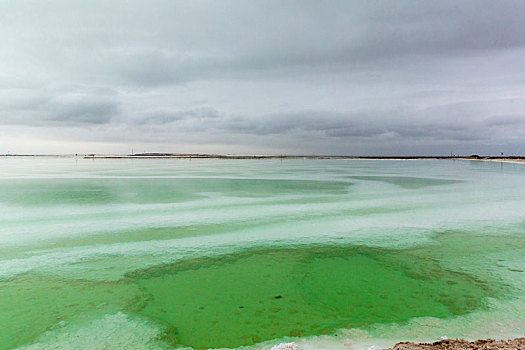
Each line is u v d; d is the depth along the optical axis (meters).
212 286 7.58
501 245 10.44
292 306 6.64
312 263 9.00
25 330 5.81
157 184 27.84
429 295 7.08
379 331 5.70
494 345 4.77
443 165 72.69
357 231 12.05
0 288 7.42
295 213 15.17
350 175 38.88
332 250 10.03
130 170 49.69
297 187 25.56
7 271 8.36
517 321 5.97
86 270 8.47
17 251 9.84
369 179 32.88
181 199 19.30
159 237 11.32
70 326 5.94
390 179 32.84
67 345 5.39
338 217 14.35
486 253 9.71
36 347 5.34
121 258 9.32
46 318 6.20
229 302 6.82
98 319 6.17
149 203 17.89
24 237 11.24
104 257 9.38
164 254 9.67
